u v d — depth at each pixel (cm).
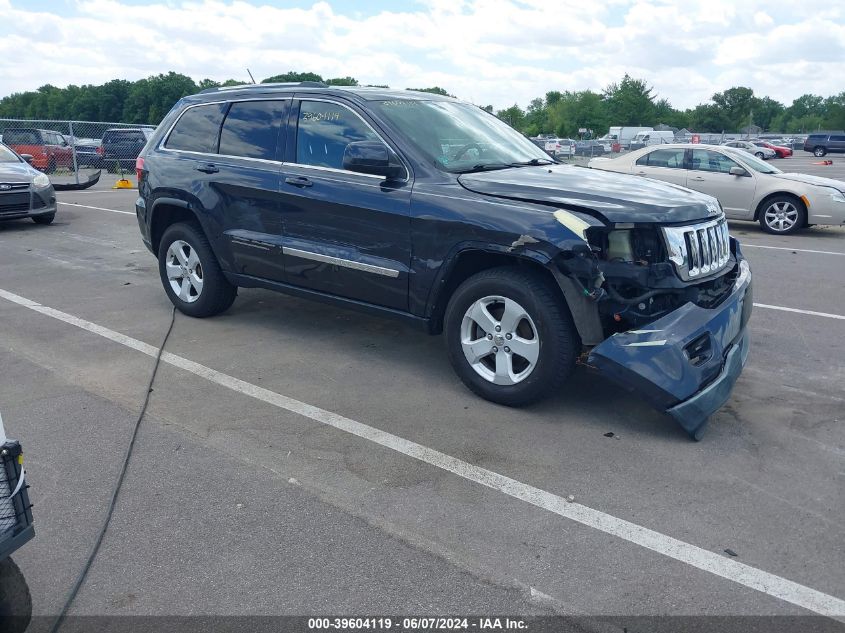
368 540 325
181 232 637
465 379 477
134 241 1088
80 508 349
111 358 555
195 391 492
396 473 384
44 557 313
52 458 397
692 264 430
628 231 421
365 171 489
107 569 305
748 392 496
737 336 453
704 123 11644
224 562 310
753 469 389
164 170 639
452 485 372
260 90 595
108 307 701
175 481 375
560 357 430
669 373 402
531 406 466
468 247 450
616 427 439
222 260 609
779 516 345
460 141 531
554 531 332
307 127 553
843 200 1200
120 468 386
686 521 340
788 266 942
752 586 296
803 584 297
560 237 411
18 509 237
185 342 595
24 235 1134
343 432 432
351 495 362
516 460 398
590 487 370
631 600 287
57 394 484
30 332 619
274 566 307
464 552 317
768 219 1262
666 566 307
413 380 514
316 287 550
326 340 602
